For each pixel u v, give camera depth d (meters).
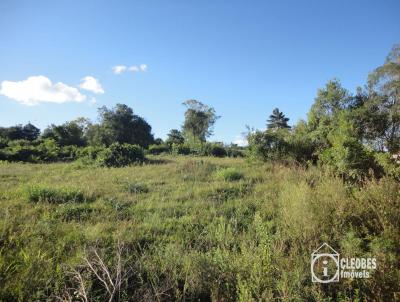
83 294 3.73
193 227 6.21
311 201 5.80
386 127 25.66
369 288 3.81
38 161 21.53
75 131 50.56
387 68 28.08
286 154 14.27
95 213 6.94
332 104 25.14
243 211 7.07
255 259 4.21
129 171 13.27
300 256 4.45
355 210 5.49
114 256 4.81
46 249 4.88
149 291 4.00
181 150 25.19
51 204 7.39
